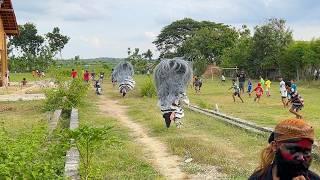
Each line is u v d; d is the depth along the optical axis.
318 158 11.46
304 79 53.12
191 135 15.20
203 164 11.26
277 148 3.42
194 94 37.03
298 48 54.00
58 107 22.02
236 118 19.53
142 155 12.26
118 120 19.31
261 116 21.55
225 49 76.81
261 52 63.38
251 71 65.50
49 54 74.38
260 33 63.28
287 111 24.17
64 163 8.88
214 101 30.47
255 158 11.81
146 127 17.12
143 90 31.70
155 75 16.69
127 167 10.67
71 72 29.67
